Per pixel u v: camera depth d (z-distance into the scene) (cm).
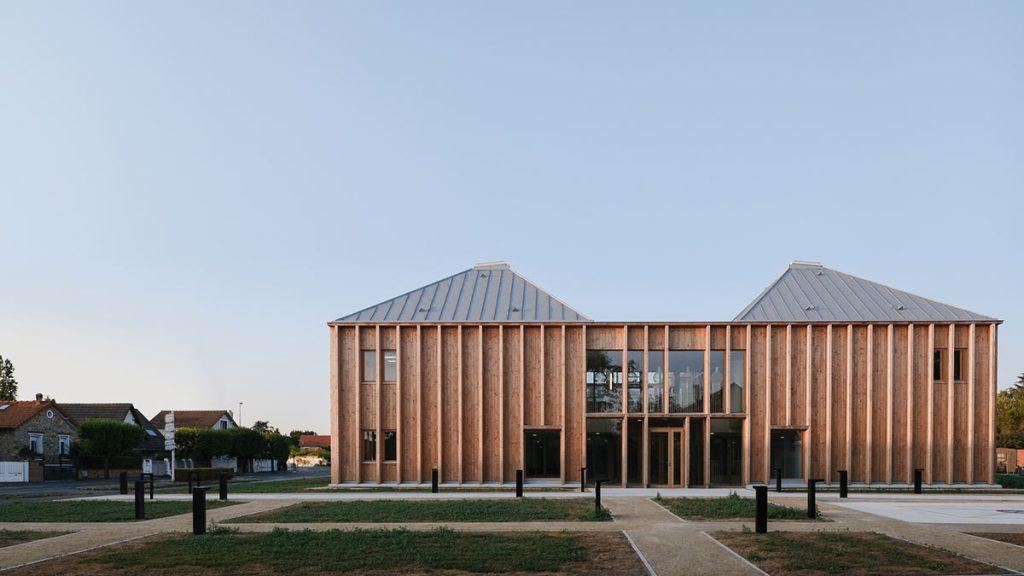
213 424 7125
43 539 1375
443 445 2856
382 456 2866
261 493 2523
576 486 2741
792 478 2809
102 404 5788
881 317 2884
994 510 1866
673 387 2852
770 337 2839
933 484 2762
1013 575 1035
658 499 2092
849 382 2798
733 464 2822
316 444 11175
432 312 2997
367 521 1622
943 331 2833
